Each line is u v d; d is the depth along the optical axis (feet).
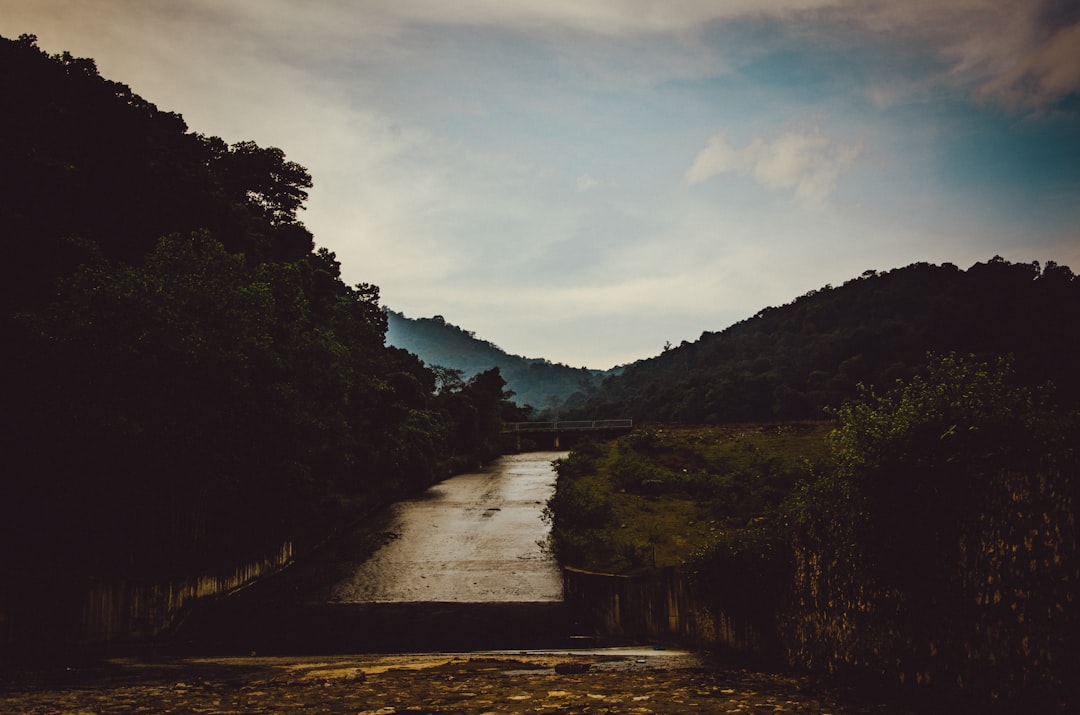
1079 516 24.00
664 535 97.14
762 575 52.34
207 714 27.89
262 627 78.48
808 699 30.45
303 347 101.55
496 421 271.90
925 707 28.84
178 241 87.40
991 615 28.02
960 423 31.73
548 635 75.05
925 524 32.37
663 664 50.29
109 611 69.10
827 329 409.69
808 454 139.03
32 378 70.28
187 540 83.82
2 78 98.63
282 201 219.41
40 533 73.46
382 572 102.22
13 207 84.69
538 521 135.95
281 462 96.32
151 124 131.75
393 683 37.32
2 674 47.37
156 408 73.10
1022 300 254.27
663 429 195.62
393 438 157.79
